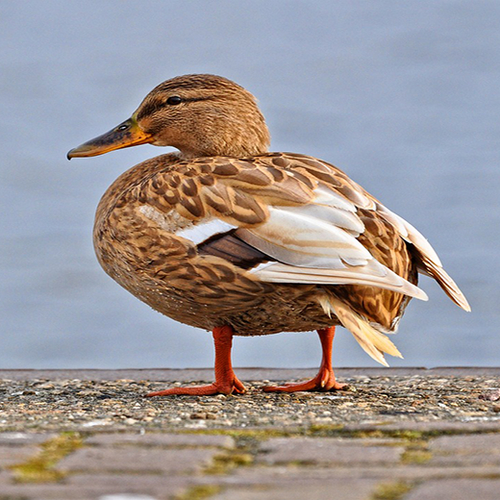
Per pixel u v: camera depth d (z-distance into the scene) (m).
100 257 11.16
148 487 4.90
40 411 8.66
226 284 9.76
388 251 9.43
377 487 4.86
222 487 4.91
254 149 12.05
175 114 12.00
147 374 12.26
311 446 6.00
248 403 9.34
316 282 9.09
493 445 5.93
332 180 9.84
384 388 10.63
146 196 10.30
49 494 4.73
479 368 12.23
